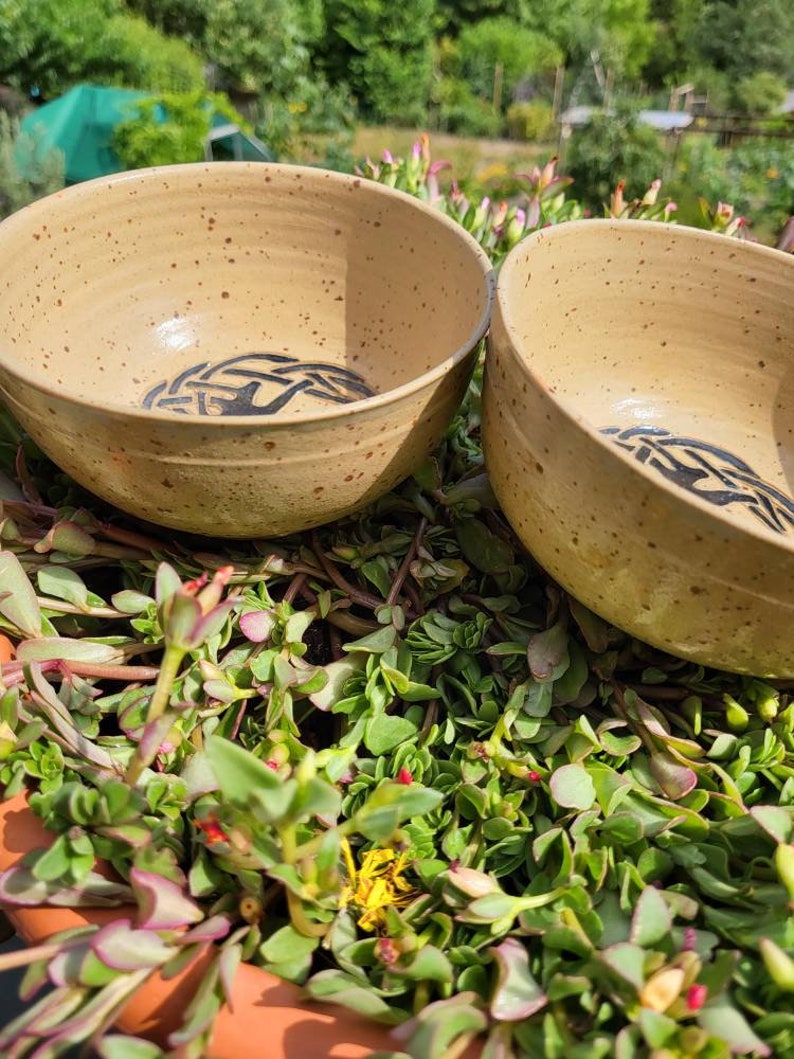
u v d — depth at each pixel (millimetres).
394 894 636
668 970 514
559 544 671
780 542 546
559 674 742
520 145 8031
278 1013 542
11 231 825
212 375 991
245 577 805
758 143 6414
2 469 935
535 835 677
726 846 656
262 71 6883
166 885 559
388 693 742
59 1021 513
